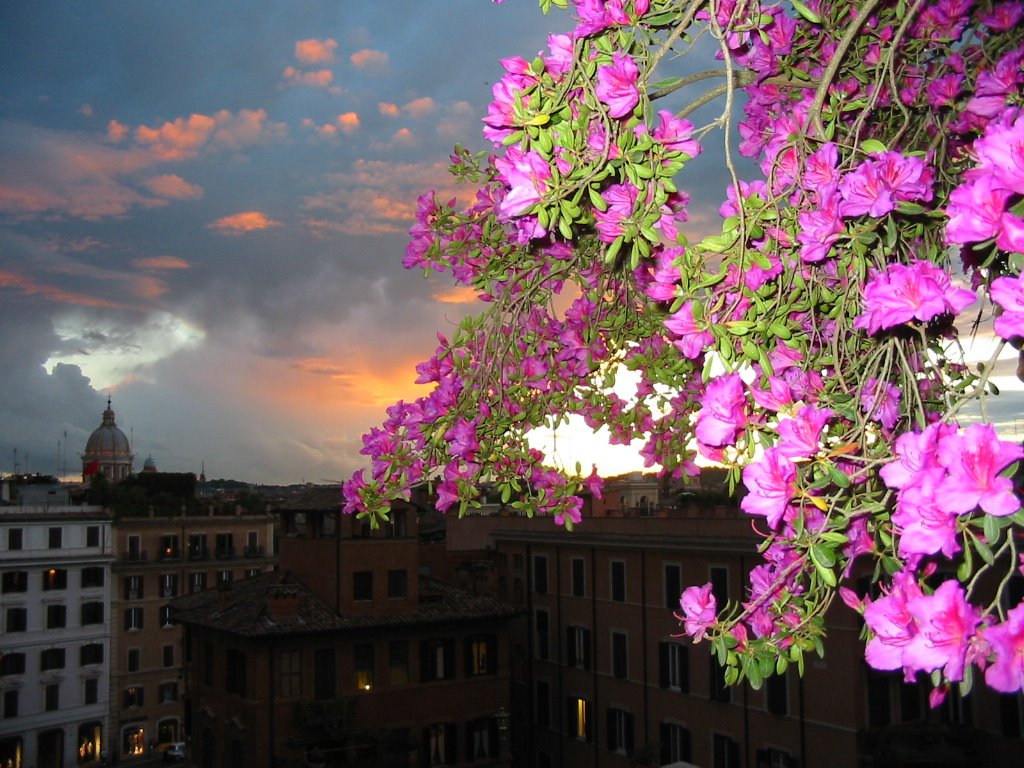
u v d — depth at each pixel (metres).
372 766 30.34
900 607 2.00
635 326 4.82
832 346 2.63
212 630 32.41
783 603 2.69
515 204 2.37
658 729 30.11
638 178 2.39
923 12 3.52
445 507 4.24
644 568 31.08
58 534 56.28
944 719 22.33
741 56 3.60
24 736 53.72
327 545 32.44
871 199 2.39
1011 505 1.74
